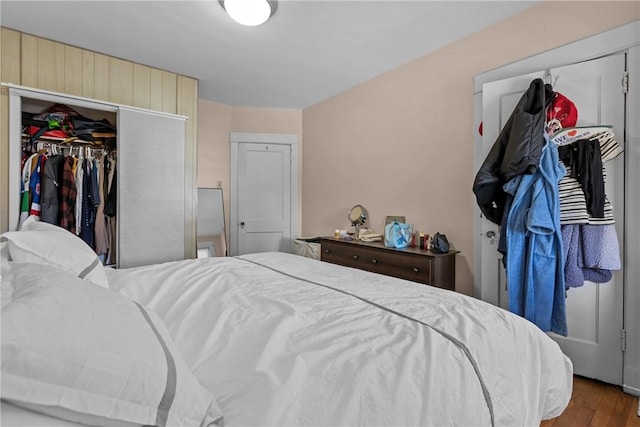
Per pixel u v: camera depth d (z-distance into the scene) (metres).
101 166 2.95
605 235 1.79
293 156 4.48
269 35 2.52
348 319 1.07
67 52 2.62
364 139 3.52
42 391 0.46
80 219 2.77
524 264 1.90
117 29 2.41
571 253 1.86
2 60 2.36
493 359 0.95
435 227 2.83
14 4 2.10
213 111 4.17
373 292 1.38
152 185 2.95
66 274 0.78
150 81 3.05
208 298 1.29
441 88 2.76
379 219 3.36
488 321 1.10
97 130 2.98
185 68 3.11
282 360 0.81
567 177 1.89
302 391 0.70
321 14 2.24
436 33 2.52
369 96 3.44
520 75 2.24
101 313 0.63
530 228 1.82
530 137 1.80
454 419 0.76
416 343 0.90
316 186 4.23
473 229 2.55
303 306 1.18
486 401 0.85
